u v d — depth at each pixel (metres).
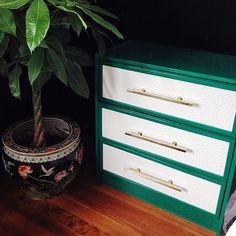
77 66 1.02
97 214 1.18
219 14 1.09
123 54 1.08
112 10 1.30
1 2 0.72
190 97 0.94
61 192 1.25
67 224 1.14
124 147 1.16
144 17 1.24
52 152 1.08
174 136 1.02
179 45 1.22
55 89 1.52
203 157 0.99
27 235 1.09
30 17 0.70
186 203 1.10
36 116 1.13
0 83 1.24
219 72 0.90
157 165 1.11
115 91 1.08
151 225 1.13
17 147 1.09
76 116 1.63
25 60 0.95
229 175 0.96
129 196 1.26
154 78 0.98
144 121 1.07
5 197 1.26
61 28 1.03
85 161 1.47
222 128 0.92
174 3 1.16
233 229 0.69
